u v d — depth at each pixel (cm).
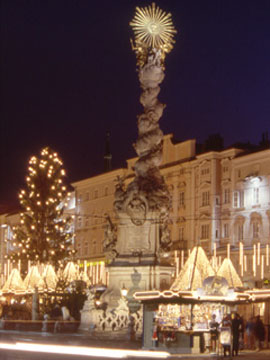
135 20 4072
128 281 3766
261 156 6141
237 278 3259
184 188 6956
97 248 8250
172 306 2816
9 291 4716
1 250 9925
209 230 6556
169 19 4100
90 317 3509
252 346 2948
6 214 9981
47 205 5981
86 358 2270
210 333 2733
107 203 8138
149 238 3803
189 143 7006
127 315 3491
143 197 3806
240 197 6334
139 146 3934
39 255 5888
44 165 6056
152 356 1895
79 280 4528
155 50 4028
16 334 3684
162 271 3756
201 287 2834
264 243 5988
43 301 4506
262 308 3353
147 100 3975
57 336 3462
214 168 6581
